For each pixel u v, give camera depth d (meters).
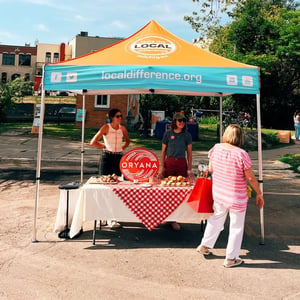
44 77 4.69
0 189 7.94
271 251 4.55
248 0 29.47
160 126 18.67
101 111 23.28
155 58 4.97
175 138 5.41
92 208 4.53
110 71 4.62
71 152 14.00
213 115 29.83
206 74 4.61
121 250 4.47
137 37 5.74
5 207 6.43
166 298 3.30
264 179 9.88
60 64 4.73
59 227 5.00
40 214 6.02
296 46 27.75
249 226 5.66
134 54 5.09
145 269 3.92
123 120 23.22
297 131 19.94
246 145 16.59
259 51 29.64
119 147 5.71
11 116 27.89
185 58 5.03
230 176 3.94
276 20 29.91
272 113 32.16
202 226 5.21
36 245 4.59
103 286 3.51
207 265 4.05
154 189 4.51
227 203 3.96
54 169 10.77
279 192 8.23
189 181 5.05
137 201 4.51
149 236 5.03
